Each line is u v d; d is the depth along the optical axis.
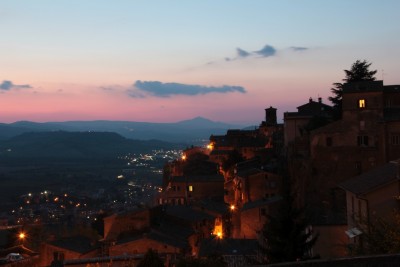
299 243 41.03
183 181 119.69
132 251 68.75
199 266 34.91
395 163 42.88
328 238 46.53
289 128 97.56
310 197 73.62
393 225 31.38
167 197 120.19
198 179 120.06
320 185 74.31
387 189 38.06
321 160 75.00
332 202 70.94
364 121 73.81
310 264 18.92
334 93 93.38
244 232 74.19
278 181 88.44
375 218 37.53
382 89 73.50
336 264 18.91
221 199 116.56
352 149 74.00
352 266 18.94
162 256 62.69
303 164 76.81
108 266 56.09
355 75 92.75
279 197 75.81
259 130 159.88
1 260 66.06
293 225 41.66
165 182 149.25
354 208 42.56
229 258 54.97
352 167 73.88
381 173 41.94
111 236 80.31
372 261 19.02
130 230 80.88
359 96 74.19
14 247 79.12
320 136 75.56
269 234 42.19
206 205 100.12
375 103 73.50
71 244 72.69
